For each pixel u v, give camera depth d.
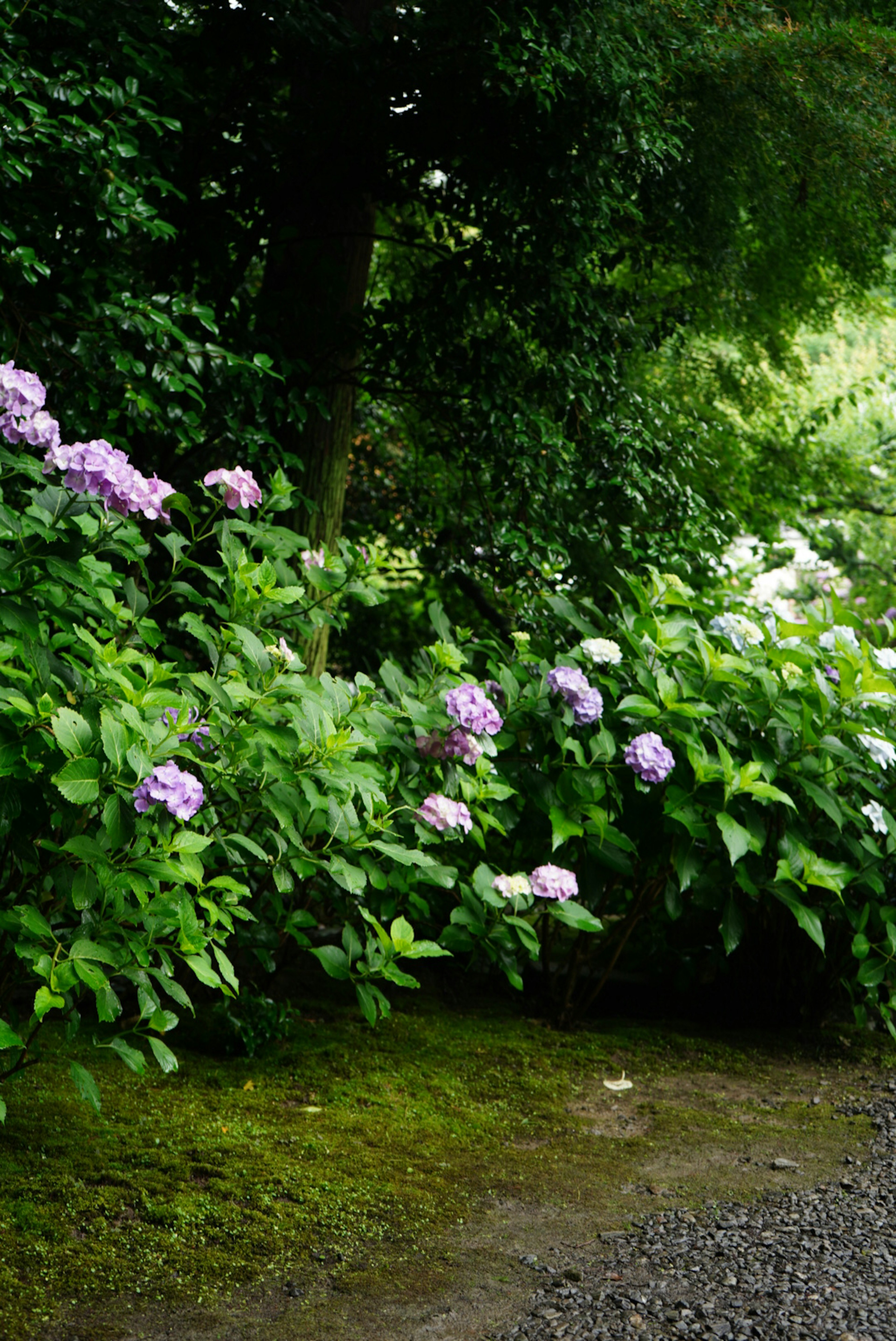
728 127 5.89
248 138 5.30
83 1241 2.60
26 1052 2.92
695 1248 2.71
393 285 7.50
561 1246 2.72
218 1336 2.29
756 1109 3.76
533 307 5.50
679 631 4.41
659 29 5.42
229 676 3.48
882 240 6.92
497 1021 4.45
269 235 5.57
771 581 12.93
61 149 4.06
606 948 4.75
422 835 3.79
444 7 5.01
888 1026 4.36
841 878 4.20
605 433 5.79
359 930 4.34
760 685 4.45
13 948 3.03
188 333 4.88
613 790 4.23
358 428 8.02
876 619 9.18
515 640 4.68
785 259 7.43
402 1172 3.07
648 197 5.92
